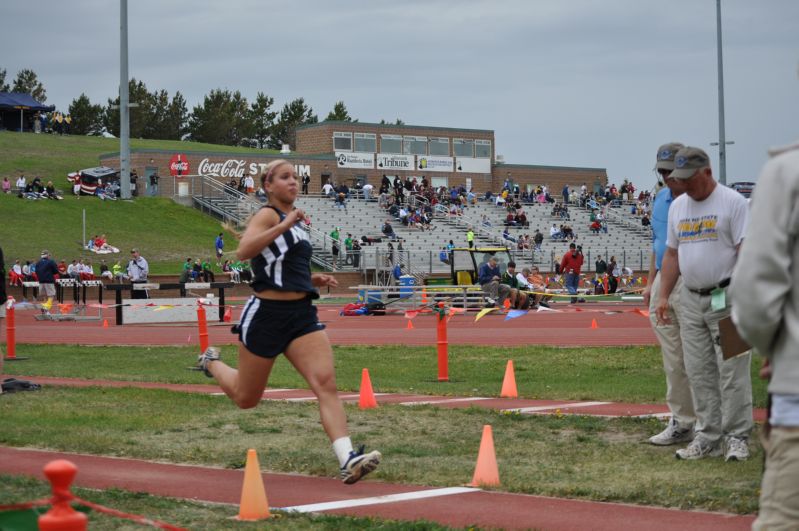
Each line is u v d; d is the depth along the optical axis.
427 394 19.08
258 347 10.12
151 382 21.42
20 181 90.81
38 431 14.02
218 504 9.55
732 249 11.60
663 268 12.33
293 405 16.88
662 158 12.23
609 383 20.53
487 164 124.75
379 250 79.94
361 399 16.67
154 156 97.19
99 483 10.73
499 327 38.69
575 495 9.99
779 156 4.91
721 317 11.73
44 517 4.73
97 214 87.56
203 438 13.63
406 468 11.45
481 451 10.69
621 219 109.25
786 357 4.91
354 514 9.29
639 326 38.06
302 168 108.81
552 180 130.25
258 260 10.09
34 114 145.75
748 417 11.81
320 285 10.72
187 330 39.00
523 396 18.55
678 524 8.82
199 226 89.38
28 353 29.11
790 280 4.87
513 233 98.31
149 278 72.06
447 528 8.45
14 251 75.38
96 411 16.06
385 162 117.38
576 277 56.72
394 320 44.38
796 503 4.86
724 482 10.47
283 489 10.53
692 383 12.02
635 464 11.59
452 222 96.75
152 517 8.84
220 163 100.50
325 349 10.18
